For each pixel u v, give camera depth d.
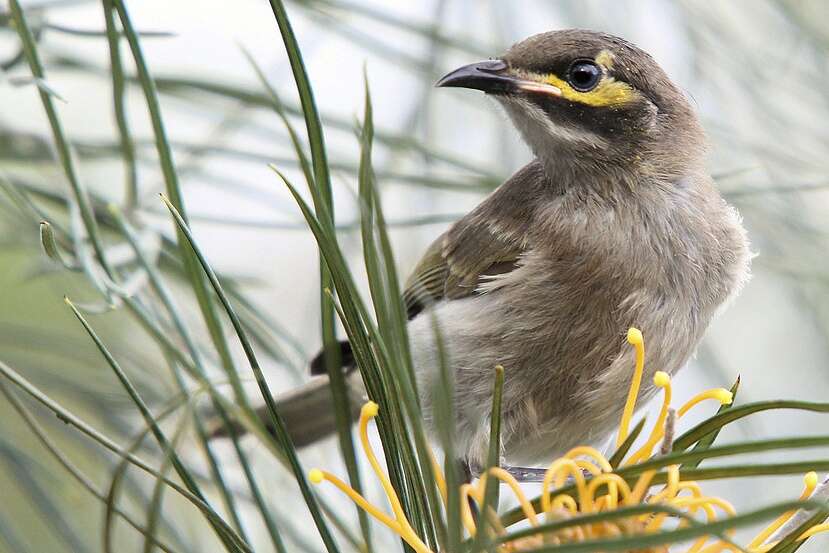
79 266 4.50
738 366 9.07
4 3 5.44
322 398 7.74
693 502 3.97
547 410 7.43
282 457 4.16
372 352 4.26
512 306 7.36
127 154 5.05
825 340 7.76
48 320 7.43
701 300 7.35
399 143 6.52
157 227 5.59
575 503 4.08
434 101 7.35
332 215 4.08
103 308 4.43
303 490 4.25
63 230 5.27
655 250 7.26
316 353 7.64
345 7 6.69
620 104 7.48
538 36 7.60
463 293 7.79
